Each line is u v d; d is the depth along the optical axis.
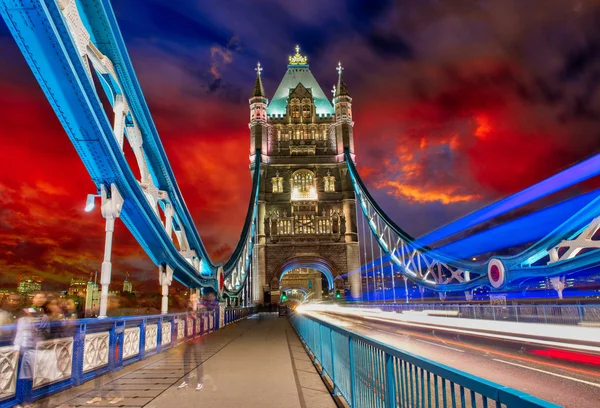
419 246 66.00
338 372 8.59
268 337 22.36
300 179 98.81
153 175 20.92
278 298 89.50
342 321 34.88
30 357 7.23
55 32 9.90
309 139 102.38
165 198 21.44
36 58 10.33
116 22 14.74
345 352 7.79
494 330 21.50
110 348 11.05
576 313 20.25
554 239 33.12
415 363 4.09
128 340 12.37
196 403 7.84
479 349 15.24
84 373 9.62
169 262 19.45
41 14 9.45
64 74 10.69
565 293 40.12
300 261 92.56
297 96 105.75
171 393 8.66
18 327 7.25
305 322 17.55
